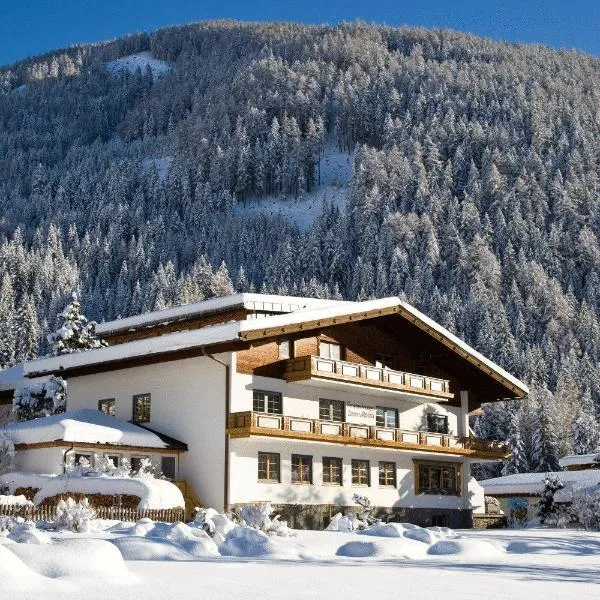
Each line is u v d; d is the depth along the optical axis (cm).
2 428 3769
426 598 1063
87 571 1049
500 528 4744
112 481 3161
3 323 11406
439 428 4575
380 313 3988
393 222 19700
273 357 3778
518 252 19225
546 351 13938
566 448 9769
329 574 1352
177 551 1631
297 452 3803
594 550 2477
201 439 3638
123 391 3988
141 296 15850
